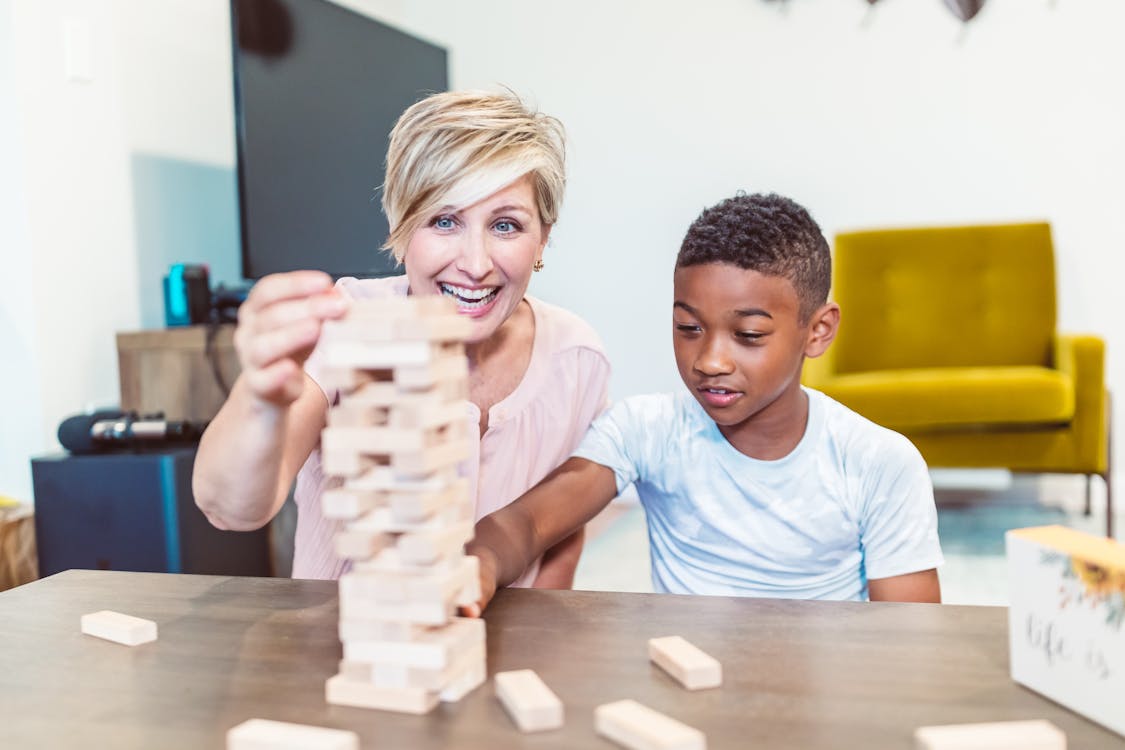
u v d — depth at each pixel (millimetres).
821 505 1003
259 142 2393
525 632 635
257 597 725
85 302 2246
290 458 855
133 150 2414
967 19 3225
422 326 501
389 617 519
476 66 3629
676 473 1056
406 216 988
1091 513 3072
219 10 2760
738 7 3387
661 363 3572
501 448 1158
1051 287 3125
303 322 603
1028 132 3230
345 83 2754
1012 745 449
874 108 3326
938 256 3209
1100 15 3145
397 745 480
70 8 2209
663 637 620
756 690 535
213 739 492
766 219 917
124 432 2002
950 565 2453
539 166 976
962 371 3004
